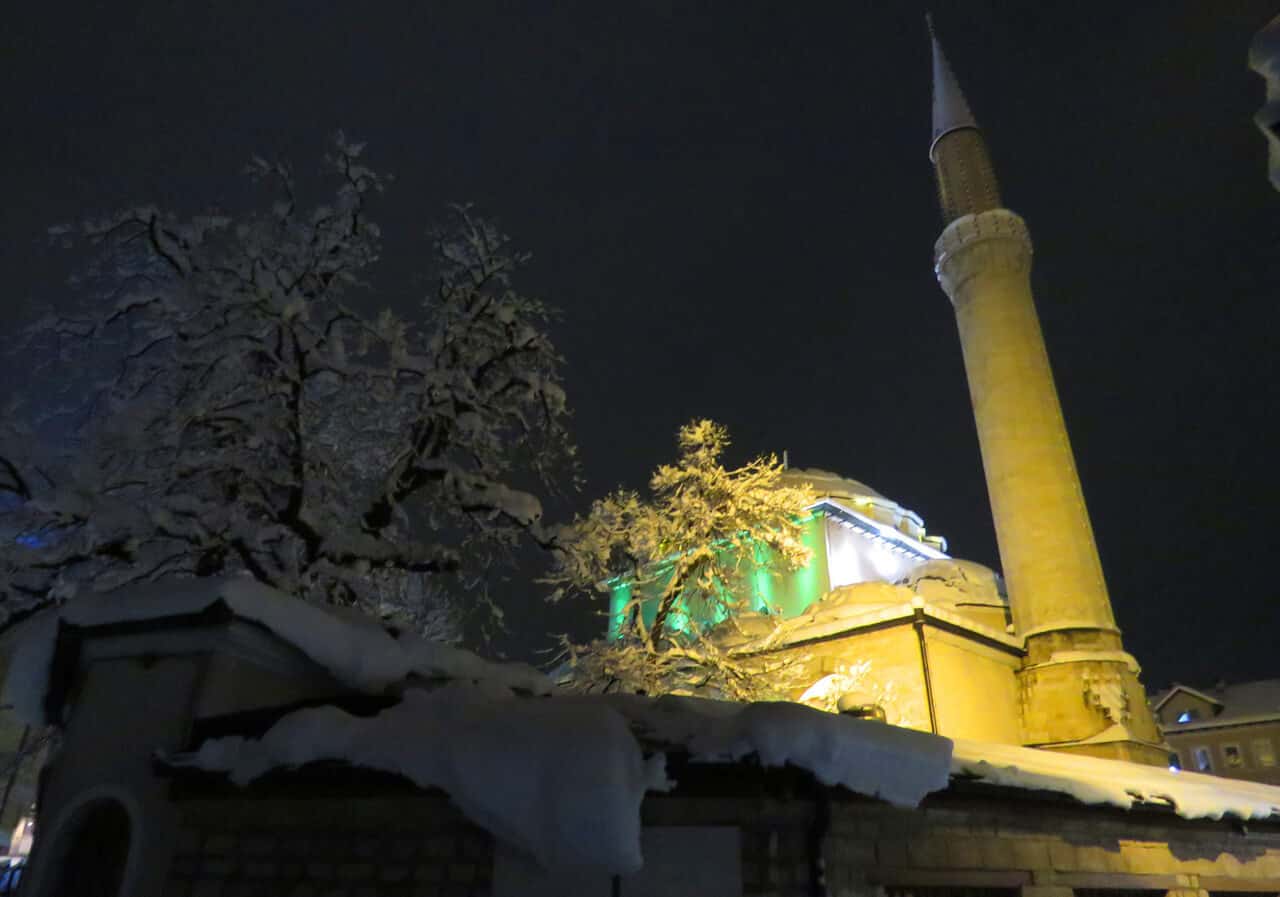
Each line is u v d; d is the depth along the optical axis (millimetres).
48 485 13148
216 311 14094
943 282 33344
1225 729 49688
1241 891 9945
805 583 31953
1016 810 8023
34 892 7016
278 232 16047
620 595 29578
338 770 6422
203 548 12555
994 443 29672
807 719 5934
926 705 21766
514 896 5953
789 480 36094
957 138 34969
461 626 21109
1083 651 25469
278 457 14320
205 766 6832
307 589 13398
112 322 14352
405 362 15047
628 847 5367
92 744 7578
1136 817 9055
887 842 6777
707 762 5883
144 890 6945
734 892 5852
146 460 13180
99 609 7926
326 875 6586
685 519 22359
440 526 16375
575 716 5836
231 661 7773
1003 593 31891
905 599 25797
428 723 6355
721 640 25969
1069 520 27688
